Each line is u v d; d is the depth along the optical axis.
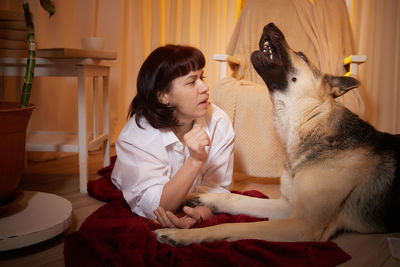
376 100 3.36
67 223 1.31
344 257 1.11
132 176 1.40
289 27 2.66
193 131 1.27
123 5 3.23
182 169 1.29
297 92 1.40
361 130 1.35
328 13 2.58
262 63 1.46
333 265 1.08
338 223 1.30
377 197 1.28
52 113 2.92
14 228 1.19
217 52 3.52
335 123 1.33
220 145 1.66
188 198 1.49
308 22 2.61
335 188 1.23
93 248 1.08
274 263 1.03
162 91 1.40
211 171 1.70
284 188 1.46
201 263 1.04
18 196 1.44
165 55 1.37
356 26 3.27
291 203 1.40
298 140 1.38
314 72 1.39
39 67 1.94
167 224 1.26
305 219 1.23
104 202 1.75
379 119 3.37
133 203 1.44
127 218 1.43
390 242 1.23
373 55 3.31
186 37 3.44
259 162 2.03
